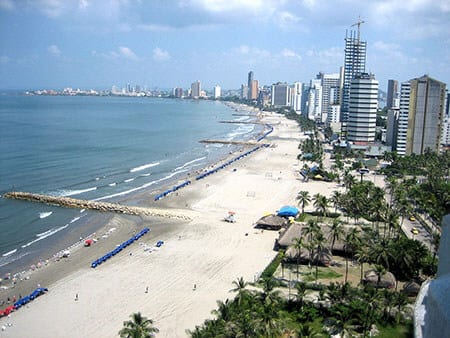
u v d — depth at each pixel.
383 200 162.62
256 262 118.12
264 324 72.00
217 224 150.38
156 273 111.31
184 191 196.62
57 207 171.12
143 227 148.12
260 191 197.50
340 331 79.25
